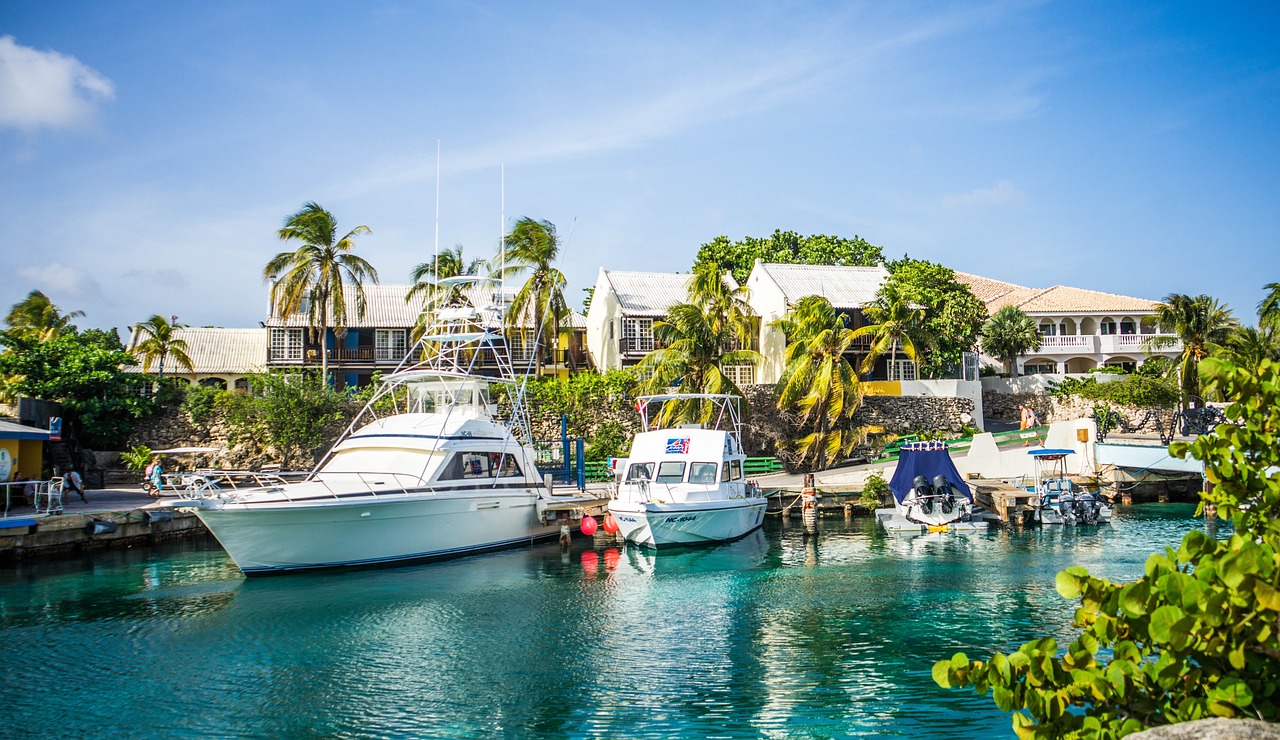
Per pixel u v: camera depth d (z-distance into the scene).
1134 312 59.97
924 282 52.59
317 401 38.56
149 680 14.10
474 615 18.17
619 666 14.59
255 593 20.25
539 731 11.84
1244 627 4.70
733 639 16.14
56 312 54.75
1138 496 38.16
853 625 16.95
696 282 43.41
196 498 20.97
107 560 24.70
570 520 28.03
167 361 52.38
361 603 19.25
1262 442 5.48
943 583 20.80
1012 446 42.50
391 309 55.50
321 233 44.00
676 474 27.97
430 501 23.70
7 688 13.76
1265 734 4.21
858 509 36.09
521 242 46.72
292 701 13.09
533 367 53.62
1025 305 60.94
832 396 41.69
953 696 12.90
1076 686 5.09
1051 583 20.53
